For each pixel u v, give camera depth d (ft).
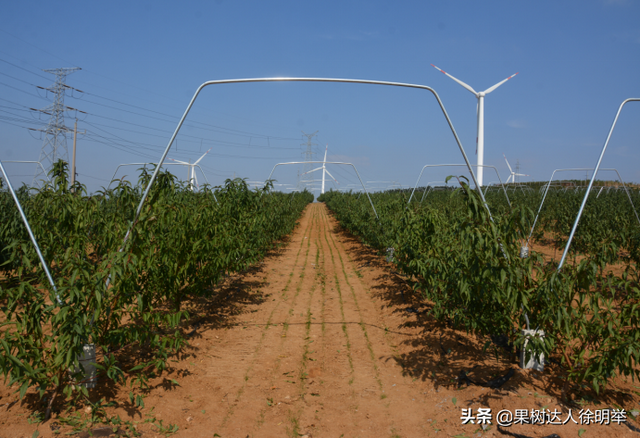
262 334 21.61
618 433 11.78
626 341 11.84
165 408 13.48
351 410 14.06
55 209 16.71
